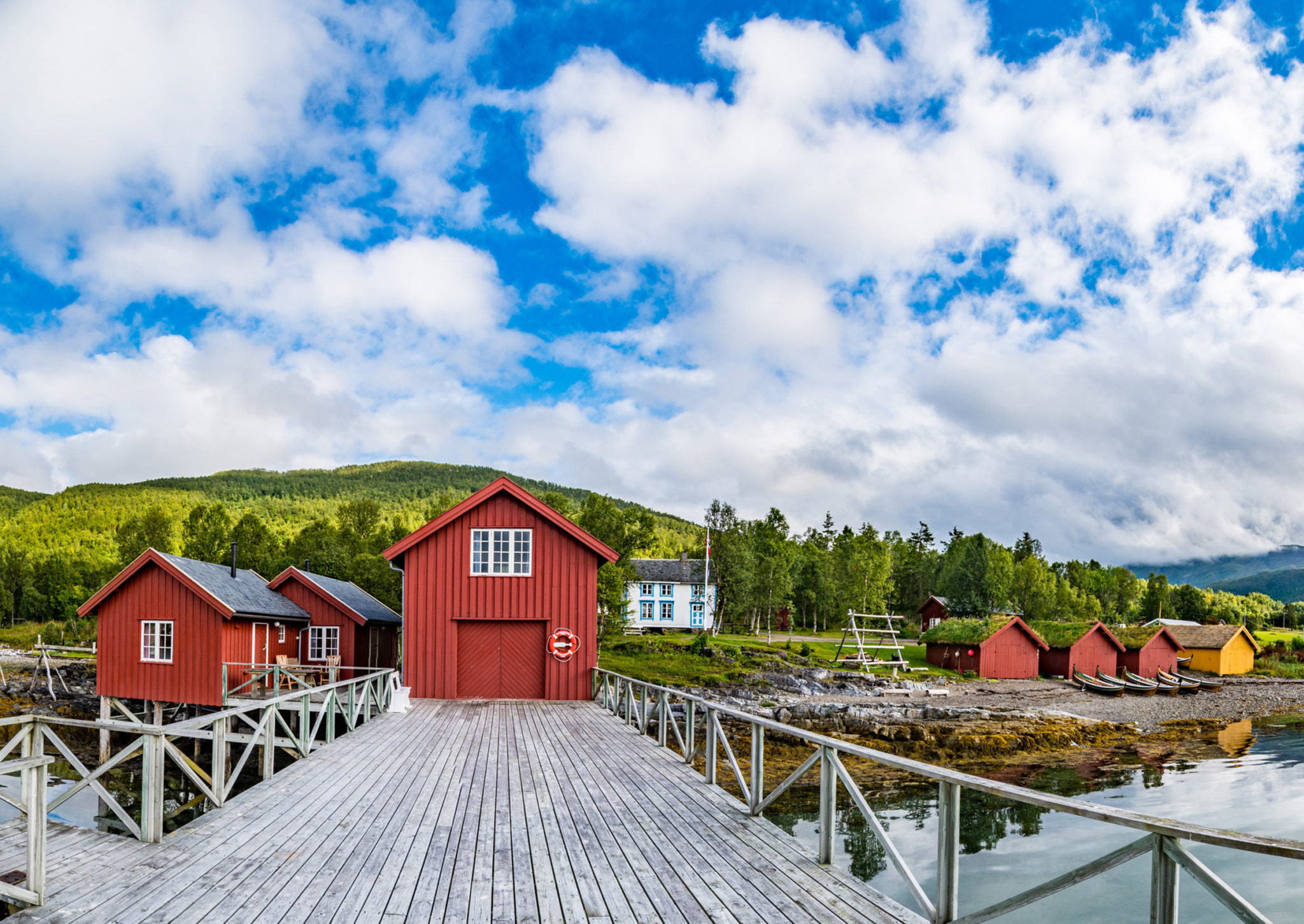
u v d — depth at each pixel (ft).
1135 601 322.75
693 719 34.83
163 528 231.09
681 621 201.98
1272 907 35.04
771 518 315.58
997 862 39.34
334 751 37.86
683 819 25.12
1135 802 54.49
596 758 36.06
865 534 336.49
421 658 63.00
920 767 16.11
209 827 23.88
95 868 19.76
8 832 22.53
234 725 68.33
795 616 245.04
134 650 72.74
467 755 36.86
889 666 132.77
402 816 25.45
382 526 253.65
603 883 19.08
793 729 23.09
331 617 85.10
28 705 101.30
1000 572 224.53
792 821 46.01
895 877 36.55
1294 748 79.05
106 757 72.38
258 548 197.67
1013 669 136.05
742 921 16.57
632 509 213.25
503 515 64.18
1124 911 32.60
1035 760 71.56
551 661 63.05
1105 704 111.55
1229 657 165.07
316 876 19.53
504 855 21.33
